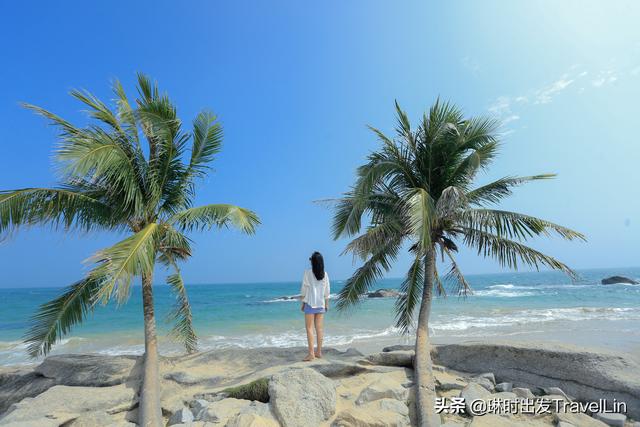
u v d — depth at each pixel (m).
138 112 5.79
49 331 6.40
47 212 5.77
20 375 7.21
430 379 5.79
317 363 6.33
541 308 24.00
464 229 7.44
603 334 13.67
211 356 7.41
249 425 4.45
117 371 6.55
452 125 6.55
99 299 4.51
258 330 17.45
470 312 22.08
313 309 6.70
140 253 5.21
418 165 7.67
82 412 5.43
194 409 5.48
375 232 7.08
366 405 5.21
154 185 6.62
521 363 6.14
